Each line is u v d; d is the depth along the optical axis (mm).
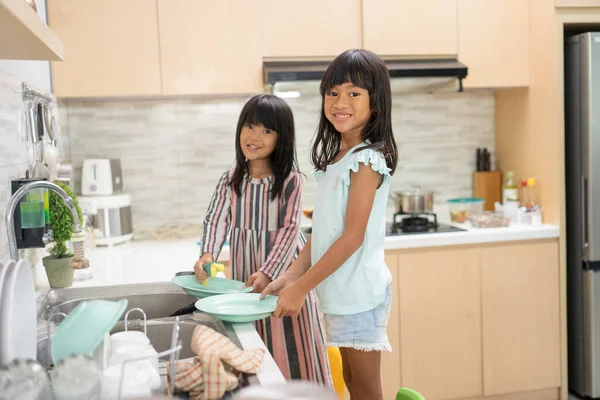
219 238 1860
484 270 2688
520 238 2695
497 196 3193
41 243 1523
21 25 905
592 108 2688
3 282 853
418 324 2639
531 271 2736
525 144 2994
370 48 2764
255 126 1763
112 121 2934
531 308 2748
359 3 2756
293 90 2846
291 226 1784
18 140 1662
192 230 3018
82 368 790
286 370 1768
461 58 2850
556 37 2703
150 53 2604
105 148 2938
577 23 2766
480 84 2871
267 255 1811
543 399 2826
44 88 2295
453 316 2670
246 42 2678
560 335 2783
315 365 1789
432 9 2803
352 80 1431
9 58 1275
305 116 3072
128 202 2768
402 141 3197
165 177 3002
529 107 2939
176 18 2617
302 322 1787
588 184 2711
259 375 919
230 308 1310
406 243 2574
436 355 2668
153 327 1277
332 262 1396
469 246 2666
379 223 1543
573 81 2773
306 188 3105
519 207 2986
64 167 2307
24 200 1514
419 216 3193
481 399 2748
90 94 2568
